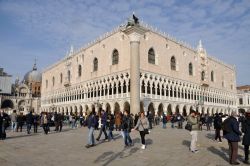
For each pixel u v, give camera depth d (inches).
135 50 1921.8
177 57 2829.7
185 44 3006.9
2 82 3624.5
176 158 542.9
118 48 2470.5
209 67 3425.2
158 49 2564.0
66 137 970.7
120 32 2458.2
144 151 633.6
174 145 743.7
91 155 575.8
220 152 624.4
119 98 2374.5
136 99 1871.3
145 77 2359.7
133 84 1888.5
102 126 855.1
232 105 3939.5
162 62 2593.5
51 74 4008.4
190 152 619.8
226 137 490.9
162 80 2554.1
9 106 4729.3
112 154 589.3
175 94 2726.4
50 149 664.4
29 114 1134.4
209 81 3383.4
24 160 517.7
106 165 470.6
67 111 3358.8
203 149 673.0
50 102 3932.1
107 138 856.9
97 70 2775.6
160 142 814.5
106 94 2598.4
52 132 1218.6
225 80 3823.8
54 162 497.7
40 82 5590.6
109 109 2571.4
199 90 3152.1
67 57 3457.2
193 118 633.6
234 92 4060.0
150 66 2423.7
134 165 471.5
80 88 3070.9
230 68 4035.4
